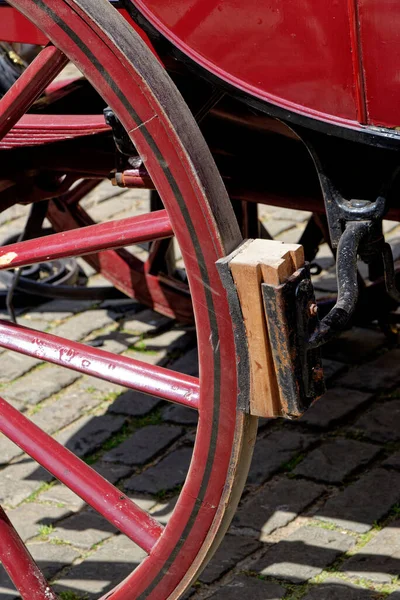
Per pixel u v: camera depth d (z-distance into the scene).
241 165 2.90
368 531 3.02
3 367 4.20
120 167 2.62
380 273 3.64
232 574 2.89
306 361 2.08
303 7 2.08
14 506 3.32
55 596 2.53
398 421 3.57
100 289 4.36
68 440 3.64
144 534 2.36
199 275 2.12
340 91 2.11
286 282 2.00
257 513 3.14
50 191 3.10
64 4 2.11
